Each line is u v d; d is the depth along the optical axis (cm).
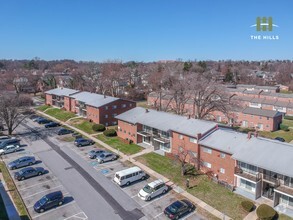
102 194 3078
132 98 10712
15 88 11350
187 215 2669
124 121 5097
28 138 5334
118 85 10606
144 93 11125
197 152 3709
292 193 2647
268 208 2577
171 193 3119
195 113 6838
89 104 6525
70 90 8706
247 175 3066
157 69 10825
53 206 2781
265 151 3028
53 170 3762
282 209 2727
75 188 3225
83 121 6600
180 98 6319
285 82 14688
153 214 2684
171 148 4234
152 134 4597
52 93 8794
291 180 2761
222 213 2706
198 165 3697
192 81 6131
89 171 3725
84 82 10956
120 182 3241
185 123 4238
